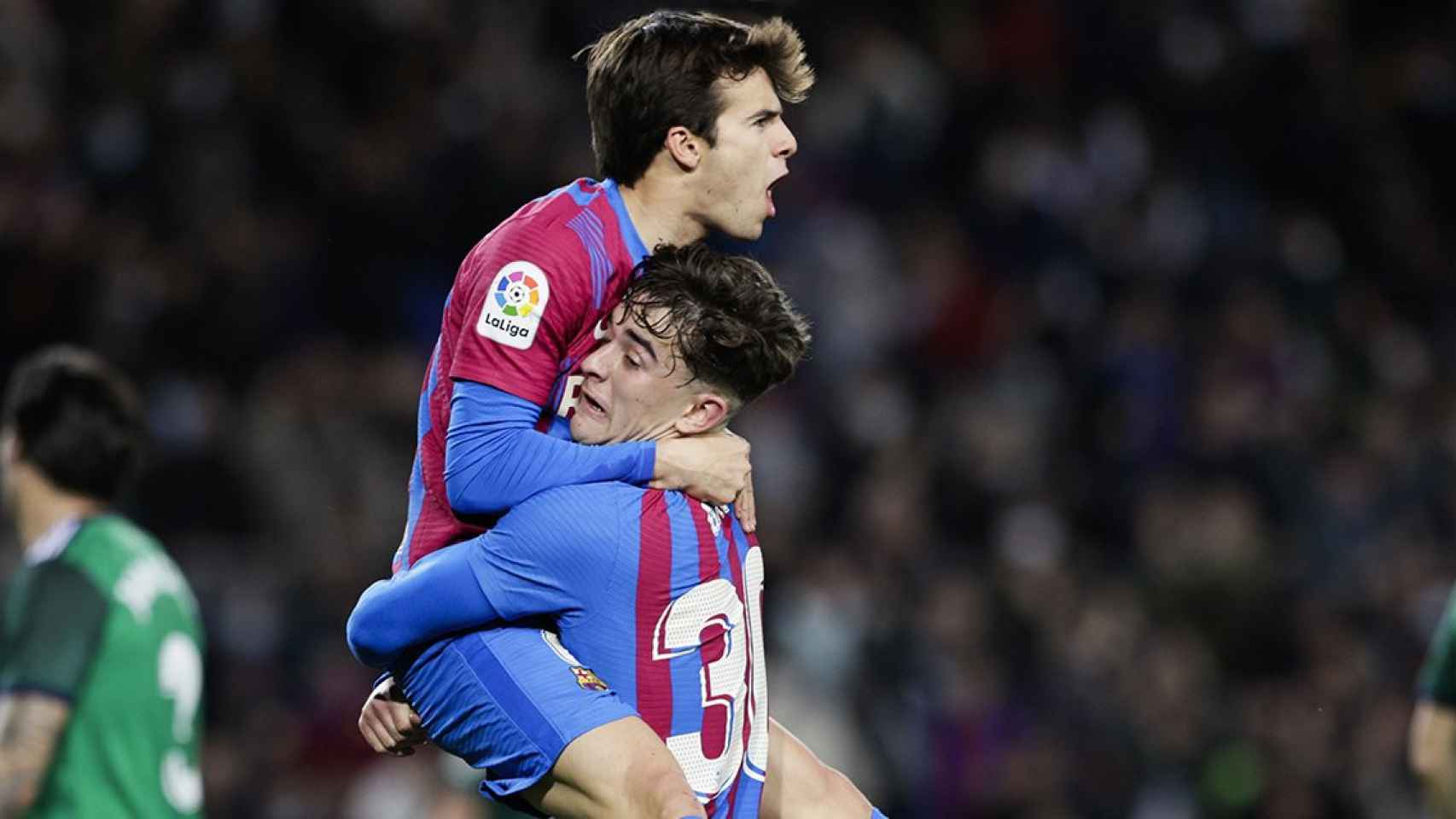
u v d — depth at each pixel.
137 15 41.00
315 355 38.00
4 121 38.75
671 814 11.16
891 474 38.66
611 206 12.34
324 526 35.31
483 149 41.72
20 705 16.88
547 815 11.93
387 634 12.11
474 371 11.88
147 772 17.41
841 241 44.44
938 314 44.47
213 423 36.00
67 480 17.97
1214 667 36.81
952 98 48.09
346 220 40.12
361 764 31.77
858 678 33.56
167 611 17.80
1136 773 33.97
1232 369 43.31
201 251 38.41
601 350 12.10
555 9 45.66
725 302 12.03
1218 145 49.78
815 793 13.45
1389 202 50.50
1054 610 36.47
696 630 11.93
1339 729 34.66
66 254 36.97
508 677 11.80
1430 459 42.25
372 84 42.47
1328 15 52.25
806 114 46.25
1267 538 39.91
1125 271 46.22
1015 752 33.81
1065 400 43.25
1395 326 48.19
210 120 40.19
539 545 11.73
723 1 44.62
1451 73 53.28
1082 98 49.69
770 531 36.41
